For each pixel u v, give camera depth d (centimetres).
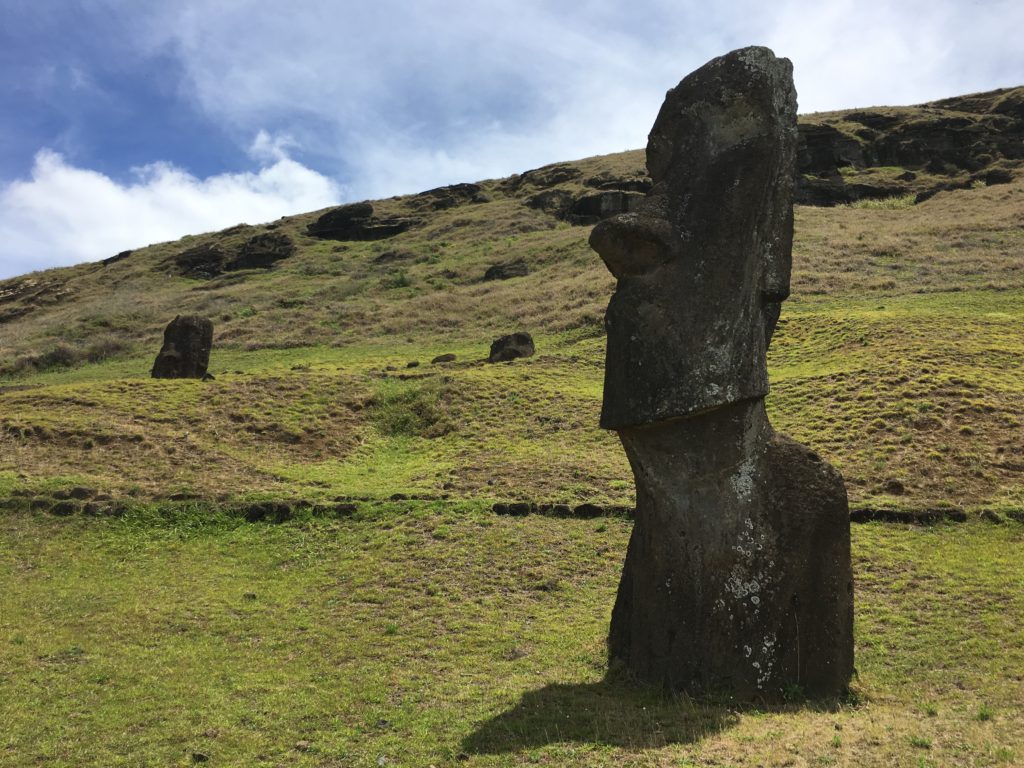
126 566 1583
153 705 974
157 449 2175
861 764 714
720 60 1005
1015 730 796
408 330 4403
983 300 3281
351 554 1620
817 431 2092
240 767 813
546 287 4816
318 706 973
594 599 1401
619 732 837
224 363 3944
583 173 8906
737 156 971
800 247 4688
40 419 2302
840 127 8794
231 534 1744
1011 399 2089
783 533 959
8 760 825
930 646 1138
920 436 1973
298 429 2419
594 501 1802
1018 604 1244
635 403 965
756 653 937
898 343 2622
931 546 1512
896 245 4575
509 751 813
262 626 1293
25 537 1694
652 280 977
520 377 2833
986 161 7906
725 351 945
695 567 962
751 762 732
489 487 1950
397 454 2348
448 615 1332
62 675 1071
